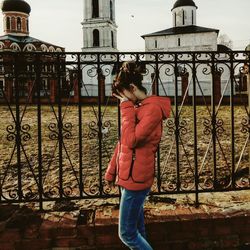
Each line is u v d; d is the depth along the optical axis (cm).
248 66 372
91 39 5034
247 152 683
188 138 866
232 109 368
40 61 342
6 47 4722
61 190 356
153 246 324
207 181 411
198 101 1884
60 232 318
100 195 358
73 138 901
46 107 1761
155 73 351
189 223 325
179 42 5134
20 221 335
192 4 5312
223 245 330
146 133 247
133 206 260
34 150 766
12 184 499
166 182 482
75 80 361
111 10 5238
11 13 5019
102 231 320
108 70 358
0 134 1023
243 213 335
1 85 347
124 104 256
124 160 259
